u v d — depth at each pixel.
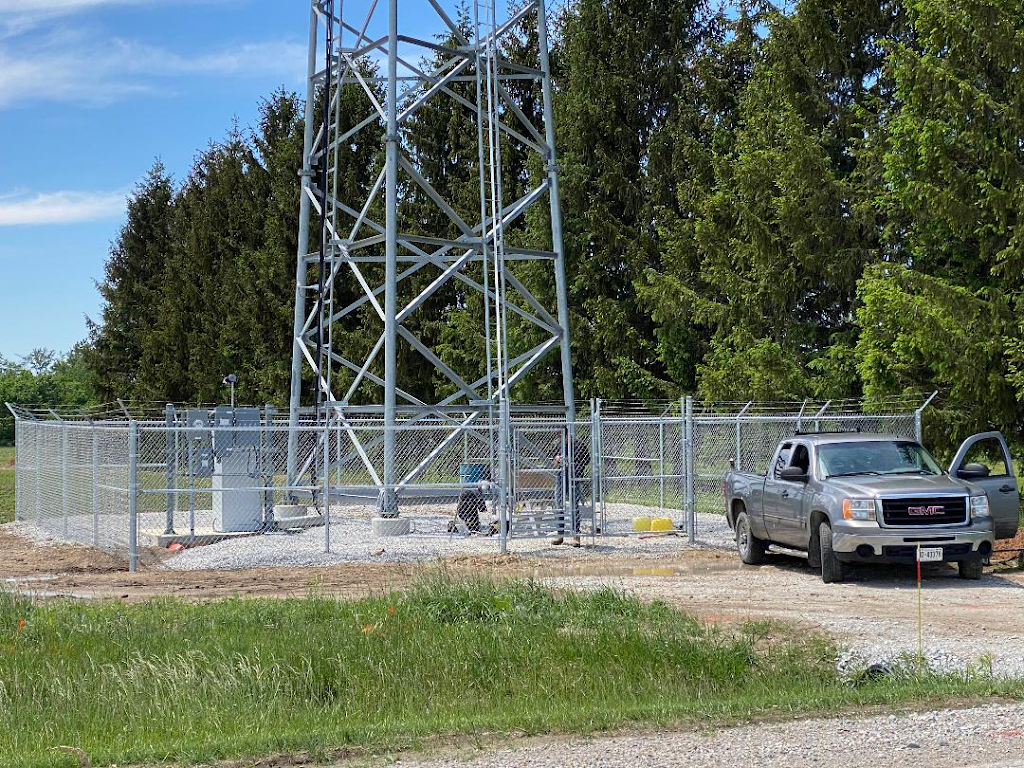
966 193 25.56
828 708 9.12
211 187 70.12
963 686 9.71
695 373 39.75
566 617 13.20
